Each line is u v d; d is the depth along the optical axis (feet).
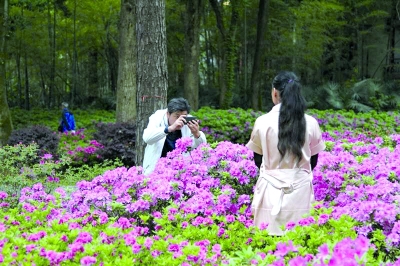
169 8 78.79
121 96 40.88
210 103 78.13
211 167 13.65
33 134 32.76
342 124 43.47
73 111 74.90
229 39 66.03
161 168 13.80
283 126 10.55
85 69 95.91
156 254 8.92
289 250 7.88
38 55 81.71
